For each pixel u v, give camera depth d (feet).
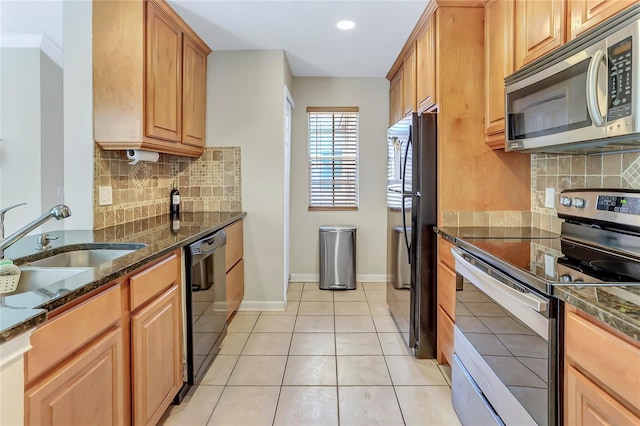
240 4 7.80
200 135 10.23
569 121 4.55
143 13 6.87
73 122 6.84
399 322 9.12
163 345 5.42
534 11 5.58
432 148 7.66
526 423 3.82
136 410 4.60
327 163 13.73
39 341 2.97
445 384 6.89
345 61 11.59
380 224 13.75
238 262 10.18
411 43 9.70
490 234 6.52
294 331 9.33
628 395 2.58
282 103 10.64
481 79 7.41
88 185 6.92
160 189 9.86
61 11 9.15
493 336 4.63
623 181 5.23
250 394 6.56
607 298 3.02
